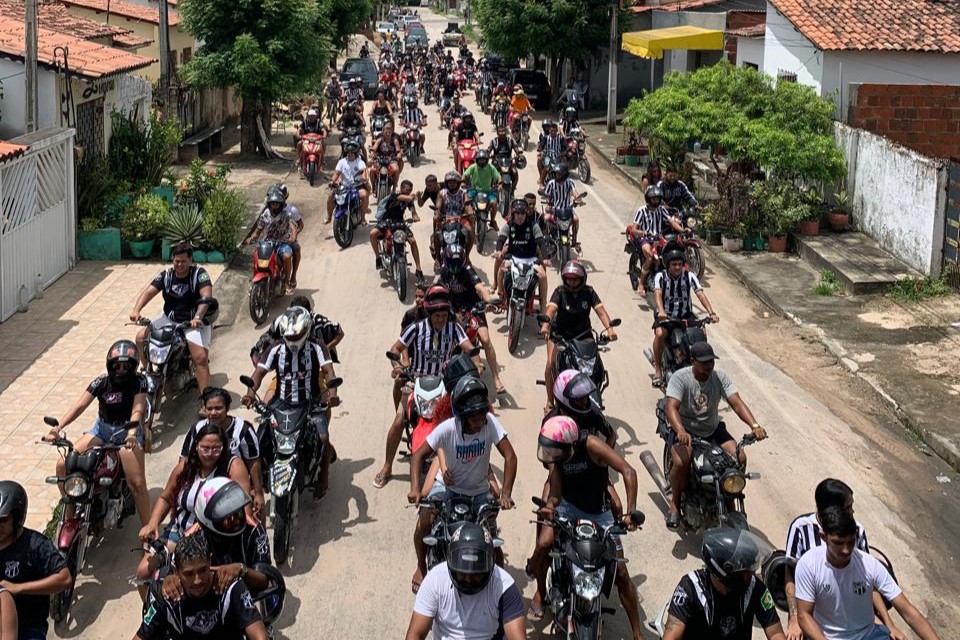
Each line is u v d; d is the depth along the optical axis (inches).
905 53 780.6
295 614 299.9
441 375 373.7
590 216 825.5
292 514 329.7
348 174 729.6
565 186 656.4
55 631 291.6
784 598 243.4
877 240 698.8
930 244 622.8
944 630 301.4
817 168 714.8
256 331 550.9
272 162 1056.2
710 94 808.9
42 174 602.5
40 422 425.7
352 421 435.8
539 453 272.1
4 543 233.5
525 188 938.1
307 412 343.3
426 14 4867.1
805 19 815.7
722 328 568.1
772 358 521.0
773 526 351.3
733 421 440.5
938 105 757.9
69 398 450.9
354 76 1659.7
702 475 314.7
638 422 437.4
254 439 298.4
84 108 730.8
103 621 296.5
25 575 233.0
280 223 594.2
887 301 601.9
